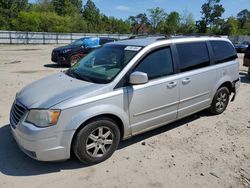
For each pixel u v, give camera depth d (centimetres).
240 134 495
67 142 342
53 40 3900
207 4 7406
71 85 382
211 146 442
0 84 884
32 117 338
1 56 1912
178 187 331
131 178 348
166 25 7462
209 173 362
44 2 7444
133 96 392
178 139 465
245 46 2970
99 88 364
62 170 363
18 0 6669
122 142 447
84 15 8800
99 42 1464
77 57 1377
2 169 364
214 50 543
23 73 1137
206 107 546
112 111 370
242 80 1095
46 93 367
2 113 579
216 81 544
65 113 335
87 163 373
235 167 379
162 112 442
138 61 403
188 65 478
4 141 443
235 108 655
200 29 7506
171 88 443
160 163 385
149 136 474
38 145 331
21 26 5434
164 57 441
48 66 1402
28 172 358
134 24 8106
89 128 357
